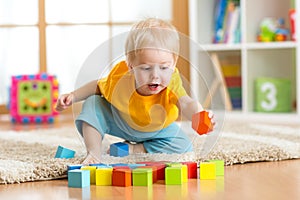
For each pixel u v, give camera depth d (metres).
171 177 1.36
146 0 3.82
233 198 1.20
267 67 3.46
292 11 3.22
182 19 3.77
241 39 3.35
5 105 3.74
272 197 1.21
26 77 3.37
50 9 3.78
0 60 3.78
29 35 3.79
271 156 1.72
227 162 1.64
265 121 3.16
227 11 3.50
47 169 1.46
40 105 3.34
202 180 1.41
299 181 1.39
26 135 2.46
